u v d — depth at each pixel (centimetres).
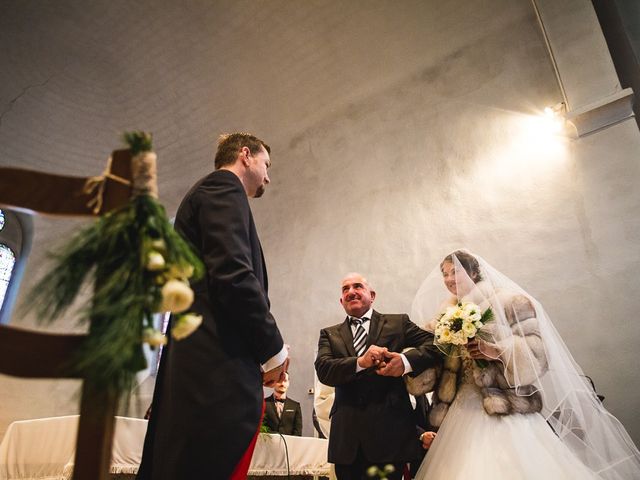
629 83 551
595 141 511
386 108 714
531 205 536
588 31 536
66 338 101
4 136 869
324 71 770
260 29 772
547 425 254
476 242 561
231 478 146
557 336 296
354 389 273
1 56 834
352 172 717
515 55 604
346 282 325
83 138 921
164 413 158
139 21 812
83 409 97
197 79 854
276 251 759
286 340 684
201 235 171
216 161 215
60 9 802
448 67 665
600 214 488
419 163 649
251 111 849
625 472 269
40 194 111
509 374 254
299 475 361
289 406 520
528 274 511
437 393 284
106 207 112
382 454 251
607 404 431
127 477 299
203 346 156
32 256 869
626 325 443
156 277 108
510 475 224
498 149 585
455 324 264
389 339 296
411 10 679
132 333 96
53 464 290
